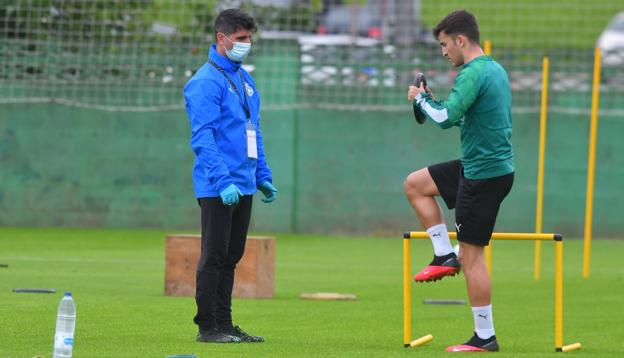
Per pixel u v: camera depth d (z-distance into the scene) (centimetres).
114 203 6562
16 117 6525
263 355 2600
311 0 6881
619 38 8519
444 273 2711
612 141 6378
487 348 2725
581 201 6425
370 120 6488
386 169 6506
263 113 6519
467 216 2653
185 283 3881
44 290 3897
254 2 6675
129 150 6531
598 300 4097
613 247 6141
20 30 6469
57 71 6506
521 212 6444
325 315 3541
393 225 6519
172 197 6538
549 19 8375
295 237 6397
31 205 6562
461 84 2583
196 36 6462
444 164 2723
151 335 2945
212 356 2569
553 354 2706
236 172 2769
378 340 2989
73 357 2530
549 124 6400
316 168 6525
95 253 5431
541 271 5125
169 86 6500
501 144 2630
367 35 7581
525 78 6406
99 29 6488
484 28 8394
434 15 8656
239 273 3928
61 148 6538
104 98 6512
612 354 2747
